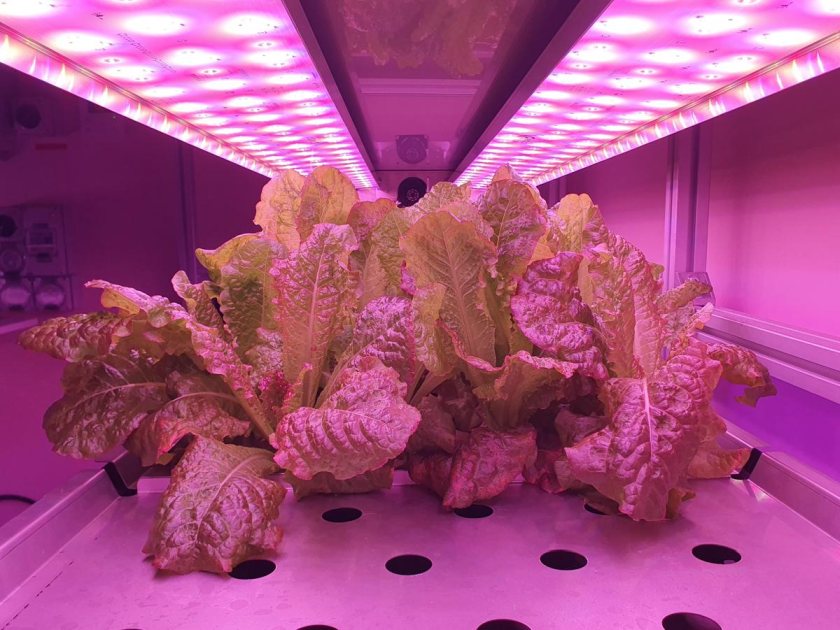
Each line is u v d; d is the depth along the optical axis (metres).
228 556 0.60
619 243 0.83
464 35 2.15
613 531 0.70
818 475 0.75
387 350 0.77
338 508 0.77
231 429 0.76
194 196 4.39
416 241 0.78
